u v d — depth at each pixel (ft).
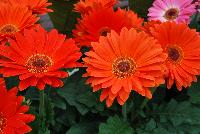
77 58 1.82
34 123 2.03
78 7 2.44
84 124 2.24
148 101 2.36
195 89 2.27
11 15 2.14
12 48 1.88
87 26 2.19
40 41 1.95
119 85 1.81
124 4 3.49
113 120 2.11
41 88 1.77
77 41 2.21
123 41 1.93
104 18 2.19
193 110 2.21
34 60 1.88
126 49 1.93
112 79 1.85
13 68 1.79
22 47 1.91
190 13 2.58
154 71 1.82
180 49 2.05
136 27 2.19
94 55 1.88
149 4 2.94
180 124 2.23
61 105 2.20
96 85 1.84
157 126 2.22
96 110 2.19
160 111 2.26
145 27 2.12
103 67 1.87
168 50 2.04
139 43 1.90
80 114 2.28
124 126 2.11
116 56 1.93
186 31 2.03
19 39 1.92
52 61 1.91
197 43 2.02
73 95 2.21
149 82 1.79
